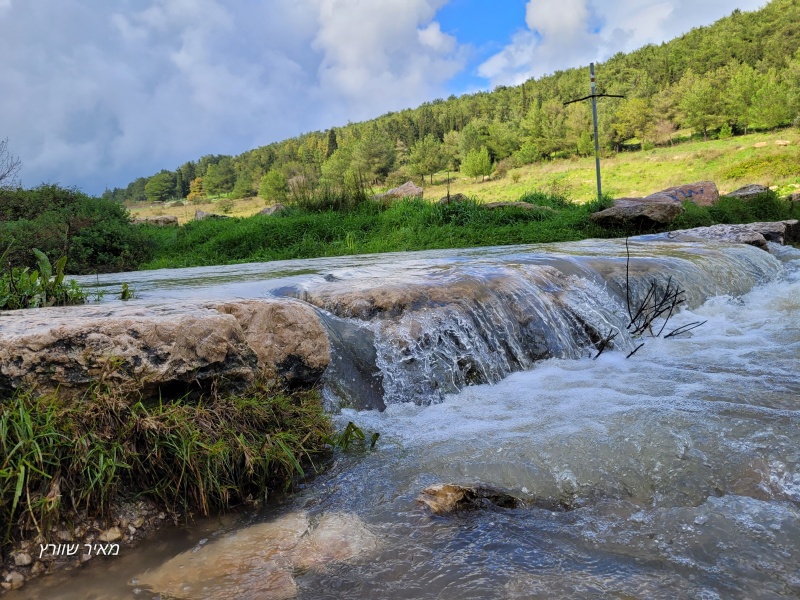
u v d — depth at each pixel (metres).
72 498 2.48
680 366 4.64
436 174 71.75
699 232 10.85
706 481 2.79
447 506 2.64
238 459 2.86
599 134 65.31
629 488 2.79
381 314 4.53
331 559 2.33
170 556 2.42
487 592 2.08
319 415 3.46
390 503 2.73
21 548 2.34
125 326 2.92
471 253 9.30
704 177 43.03
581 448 3.14
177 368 2.98
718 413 3.51
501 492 2.73
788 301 6.96
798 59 66.06
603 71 95.75
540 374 4.61
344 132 110.69
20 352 2.65
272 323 3.62
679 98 67.94
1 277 4.43
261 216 20.97
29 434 2.41
